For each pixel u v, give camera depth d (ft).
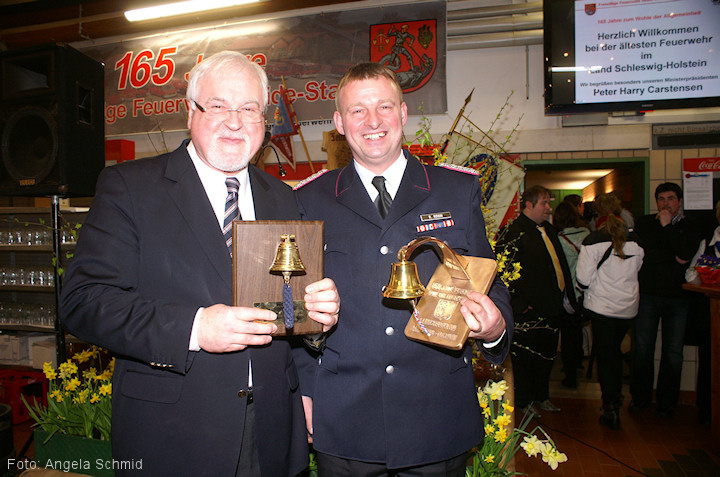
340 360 4.43
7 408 8.21
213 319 3.43
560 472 9.26
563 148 13.83
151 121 16.30
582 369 16.42
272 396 4.09
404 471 4.32
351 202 4.72
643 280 11.88
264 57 15.30
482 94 14.30
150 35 16.52
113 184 3.94
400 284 3.78
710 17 12.06
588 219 17.92
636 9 12.42
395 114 4.60
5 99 9.10
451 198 4.74
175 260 3.86
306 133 15.05
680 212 11.92
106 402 6.88
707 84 12.12
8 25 17.37
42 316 12.36
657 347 13.60
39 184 8.87
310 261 3.82
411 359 4.32
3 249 12.39
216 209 4.30
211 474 3.68
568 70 12.81
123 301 3.52
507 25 13.83
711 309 9.77
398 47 14.33
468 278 4.00
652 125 13.43
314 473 6.17
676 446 10.29
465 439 4.37
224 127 4.07
